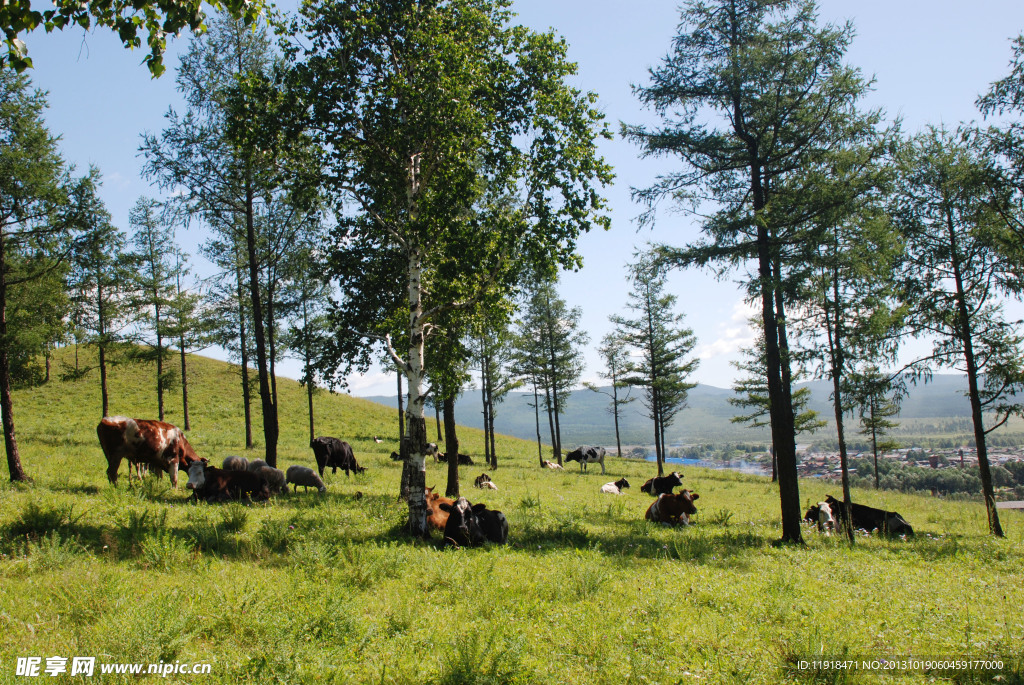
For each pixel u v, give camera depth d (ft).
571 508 56.54
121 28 19.43
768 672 16.19
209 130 56.70
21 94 52.49
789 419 45.21
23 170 51.03
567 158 40.45
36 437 92.79
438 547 34.24
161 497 43.04
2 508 32.60
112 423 47.52
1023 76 44.16
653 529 47.42
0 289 51.96
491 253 41.60
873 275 44.34
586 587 23.93
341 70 39.58
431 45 37.81
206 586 20.39
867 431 122.52
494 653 15.49
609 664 16.29
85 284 91.76
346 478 72.08
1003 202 49.34
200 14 19.52
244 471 47.52
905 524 52.80
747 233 45.06
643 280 51.06
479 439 173.17
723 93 44.45
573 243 41.37
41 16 18.25
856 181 40.96
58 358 172.76
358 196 42.42
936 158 54.60
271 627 16.28
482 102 39.65
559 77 41.68
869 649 17.90
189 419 139.44
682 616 21.17
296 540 29.73
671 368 126.62
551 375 130.52
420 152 41.63
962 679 16.26
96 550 25.31
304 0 39.37
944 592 26.40
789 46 42.65
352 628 17.43
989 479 53.72
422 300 46.93
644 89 45.42
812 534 49.75
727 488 96.07
